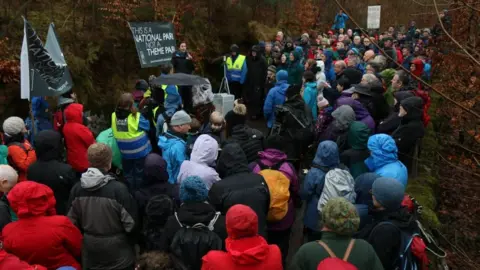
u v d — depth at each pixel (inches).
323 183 163.0
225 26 524.4
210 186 159.6
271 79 399.9
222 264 107.0
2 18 339.3
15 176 150.3
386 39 526.9
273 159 172.4
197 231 124.3
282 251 173.8
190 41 473.7
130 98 208.2
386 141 169.2
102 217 135.9
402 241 125.6
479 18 210.7
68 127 204.7
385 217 130.0
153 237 141.2
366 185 156.3
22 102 318.7
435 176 293.9
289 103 239.9
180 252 122.4
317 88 310.2
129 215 137.9
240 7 543.8
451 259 228.5
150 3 447.5
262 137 201.0
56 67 216.2
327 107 262.7
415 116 216.2
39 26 355.9
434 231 240.2
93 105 365.1
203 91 289.6
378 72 333.1
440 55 300.0
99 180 136.5
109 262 137.9
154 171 150.6
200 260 122.6
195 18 495.8
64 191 160.9
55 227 130.0
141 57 350.9
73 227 135.2
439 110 347.3
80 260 145.9
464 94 258.2
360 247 111.3
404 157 256.1
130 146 207.3
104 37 396.2
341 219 110.5
